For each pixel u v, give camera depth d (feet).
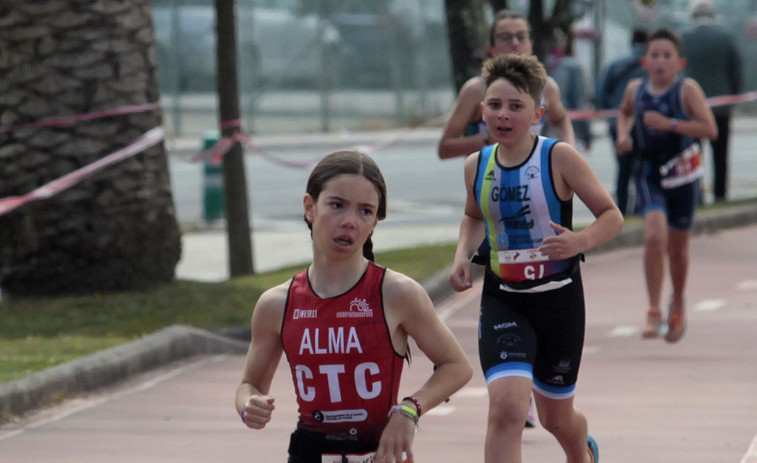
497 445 50.90
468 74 135.44
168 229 115.55
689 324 103.24
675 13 349.61
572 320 54.03
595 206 52.90
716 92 176.45
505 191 53.93
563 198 53.52
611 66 162.61
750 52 402.93
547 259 53.62
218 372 89.81
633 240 149.07
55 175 109.81
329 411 42.32
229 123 125.29
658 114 92.17
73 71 109.91
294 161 285.02
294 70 344.90
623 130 97.19
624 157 162.61
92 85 110.22
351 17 351.67
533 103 53.01
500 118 52.75
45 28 109.29
